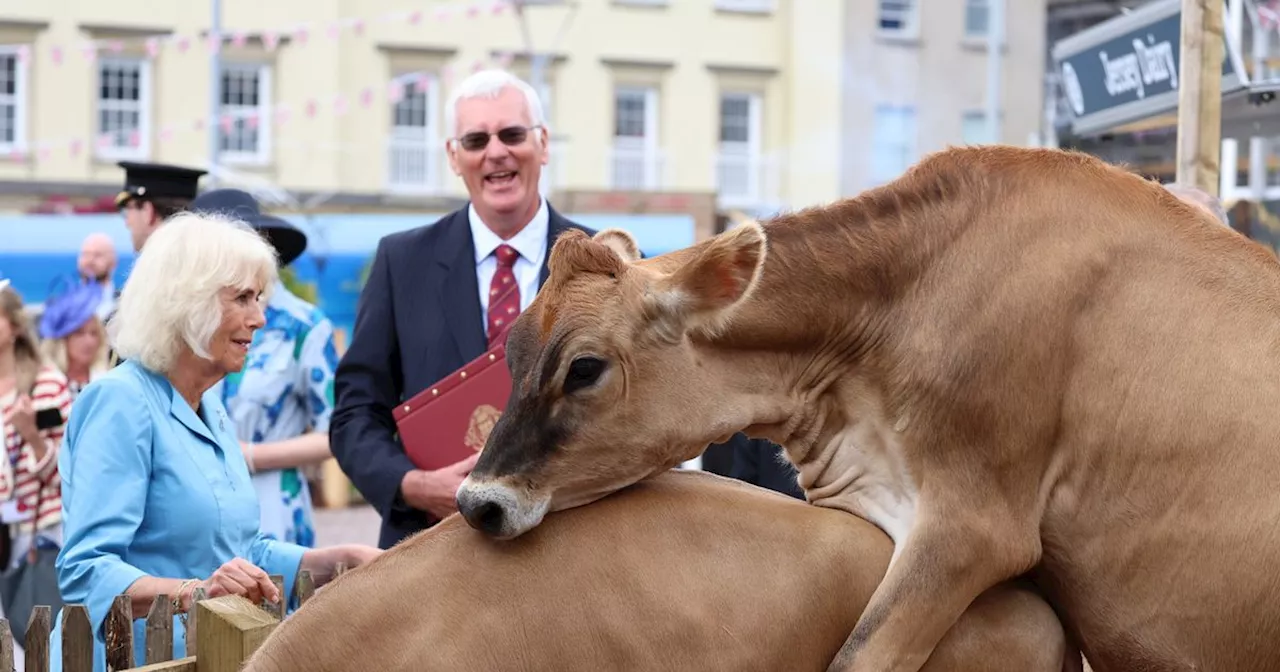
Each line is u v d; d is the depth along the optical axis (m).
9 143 30.77
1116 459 2.69
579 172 35.12
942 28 33.84
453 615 2.53
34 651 3.16
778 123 36.41
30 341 6.47
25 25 30.55
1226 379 2.69
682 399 2.72
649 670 2.49
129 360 3.69
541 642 2.50
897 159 34.81
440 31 33.44
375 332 4.41
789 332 2.77
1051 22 31.92
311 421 5.15
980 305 2.70
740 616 2.53
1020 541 2.67
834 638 2.59
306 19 32.12
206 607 3.05
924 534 2.65
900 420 2.73
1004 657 2.67
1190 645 2.69
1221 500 2.66
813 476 2.87
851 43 35.19
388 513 4.14
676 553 2.57
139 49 31.19
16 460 6.35
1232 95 5.58
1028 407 2.66
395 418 4.02
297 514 5.08
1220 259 2.78
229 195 5.61
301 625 2.57
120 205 6.12
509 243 4.43
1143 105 6.21
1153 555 2.69
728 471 4.56
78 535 3.45
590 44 35.06
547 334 2.68
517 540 2.61
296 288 15.59
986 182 2.79
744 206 36.22
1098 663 2.80
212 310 3.60
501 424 2.67
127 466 3.51
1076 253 2.71
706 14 35.84
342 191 28.61
